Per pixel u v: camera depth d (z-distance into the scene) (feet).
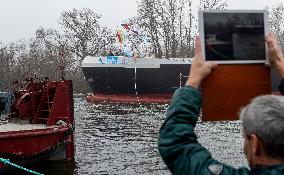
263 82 7.96
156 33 214.28
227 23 7.92
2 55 270.05
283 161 6.06
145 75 128.67
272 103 6.14
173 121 7.03
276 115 5.99
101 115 101.65
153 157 51.03
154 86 129.49
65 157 43.60
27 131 37.78
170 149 6.88
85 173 42.32
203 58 7.78
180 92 7.24
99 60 130.72
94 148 57.36
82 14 256.11
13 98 53.31
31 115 49.67
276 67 7.57
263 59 7.93
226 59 7.82
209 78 7.82
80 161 48.08
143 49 204.74
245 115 6.32
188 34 217.97
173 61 127.65
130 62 129.08
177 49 236.02
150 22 213.87
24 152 37.68
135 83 129.90
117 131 74.33
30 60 281.54
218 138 64.85
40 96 49.32
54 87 46.91
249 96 7.93
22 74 259.39
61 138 40.83
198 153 6.72
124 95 131.64
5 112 52.75
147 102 129.90
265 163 6.13
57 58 273.13
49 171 41.63
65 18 256.73
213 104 7.89
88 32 254.88
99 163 47.37
